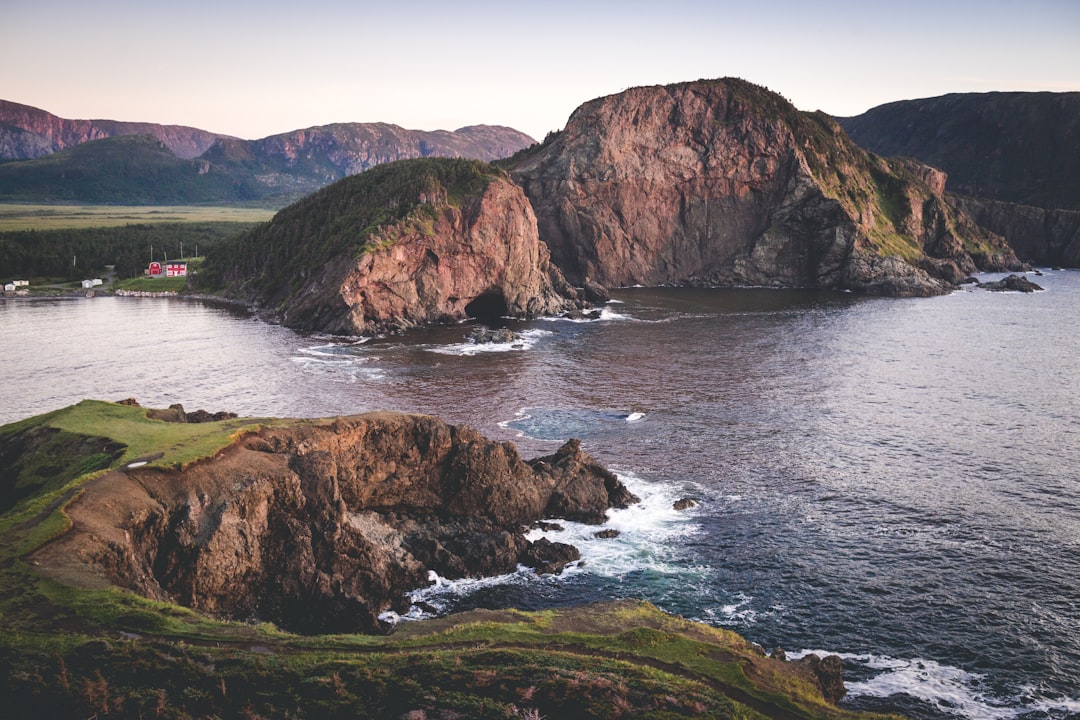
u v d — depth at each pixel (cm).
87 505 4506
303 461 5484
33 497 5041
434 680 3378
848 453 8100
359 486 6178
